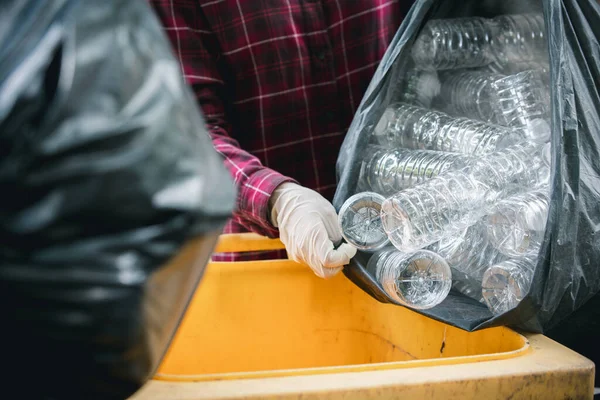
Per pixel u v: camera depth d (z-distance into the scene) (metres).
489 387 0.75
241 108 1.52
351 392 0.71
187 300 0.58
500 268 0.96
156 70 0.50
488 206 1.00
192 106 0.54
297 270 1.17
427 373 0.75
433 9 1.10
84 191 0.44
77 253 0.45
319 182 1.54
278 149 1.53
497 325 0.92
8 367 0.49
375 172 1.15
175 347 1.13
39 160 0.44
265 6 1.45
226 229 1.55
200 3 1.44
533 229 0.95
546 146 1.03
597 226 0.91
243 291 1.16
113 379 0.51
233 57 1.48
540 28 1.19
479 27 1.27
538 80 1.17
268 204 1.21
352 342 1.20
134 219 0.46
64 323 0.46
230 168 1.27
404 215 0.96
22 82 0.44
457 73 1.29
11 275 0.44
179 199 0.47
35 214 0.44
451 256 1.05
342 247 1.08
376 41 1.47
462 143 1.11
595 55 0.97
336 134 1.53
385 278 1.02
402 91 1.24
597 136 0.95
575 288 0.91
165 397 0.69
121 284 0.45
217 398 0.69
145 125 0.46
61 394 0.51
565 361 0.80
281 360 1.18
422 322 1.08
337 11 1.48
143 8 0.54
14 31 0.47
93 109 0.45
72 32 0.46
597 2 1.08
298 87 1.49
